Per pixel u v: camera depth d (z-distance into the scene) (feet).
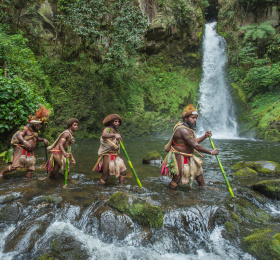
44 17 42.11
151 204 9.80
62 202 10.29
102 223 8.96
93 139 39.63
